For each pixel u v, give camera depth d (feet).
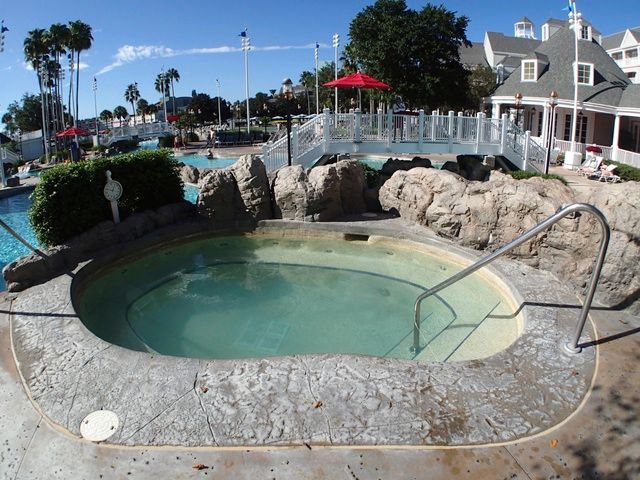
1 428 12.23
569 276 21.06
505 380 13.74
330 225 32.65
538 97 94.89
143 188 32.42
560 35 105.81
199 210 33.40
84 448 11.41
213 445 11.35
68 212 26.55
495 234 26.04
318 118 47.75
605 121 98.37
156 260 29.40
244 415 12.30
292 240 32.99
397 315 22.17
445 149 53.78
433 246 28.99
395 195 34.68
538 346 15.56
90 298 23.90
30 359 15.44
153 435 11.71
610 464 10.64
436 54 89.04
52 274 23.68
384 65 88.53
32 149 156.56
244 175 33.78
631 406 12.53
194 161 96.68
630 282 17.95
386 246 31.14
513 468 10.60
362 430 11.76
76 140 121.08
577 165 76.69
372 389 13.30
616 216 18.98
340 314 22.36
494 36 155.94
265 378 13.82
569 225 21.38
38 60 161.48
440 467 10.65
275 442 11.41
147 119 378.94
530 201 24.25
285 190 33.86
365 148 49.80
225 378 13.88
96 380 14.05
